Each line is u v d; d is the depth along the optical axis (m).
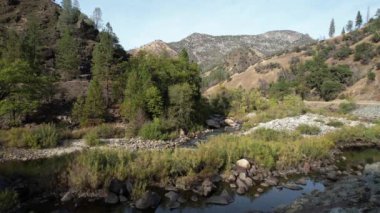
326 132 40.41
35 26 65.75
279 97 104.81
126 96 47.41
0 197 14.14
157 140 39.03
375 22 151.12
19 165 25.11
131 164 19.45
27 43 51.16
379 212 13.48
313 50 158.62
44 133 33.62
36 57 52.81
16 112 41.56
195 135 44.44
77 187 17.30
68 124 43.72
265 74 155.50
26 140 32.09
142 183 18.50
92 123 44.00
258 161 23.09
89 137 35.50
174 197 17.27
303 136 35.78
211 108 66.50
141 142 37.28
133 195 16.97
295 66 140.50
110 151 21.84
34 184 17.58
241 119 61.06
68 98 52.16
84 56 74.81
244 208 16.61
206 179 19.75
